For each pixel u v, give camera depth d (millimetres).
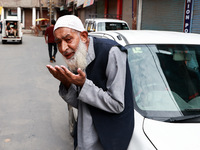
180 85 2174
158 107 1945
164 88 2121
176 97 2061
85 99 1521
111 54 1539
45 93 5996
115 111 1528
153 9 12703
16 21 19031
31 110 4805
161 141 1574
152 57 2301
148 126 1709
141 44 2395
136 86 2092
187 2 10500
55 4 41531
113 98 1507
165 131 1658
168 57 2340
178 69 2275
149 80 2152
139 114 1852
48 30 10406
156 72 2215
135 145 1585
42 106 5047
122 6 16578
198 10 9977
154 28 12742
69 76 1462
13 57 12156
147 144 1556
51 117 4488
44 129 3992
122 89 1520
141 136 1619
